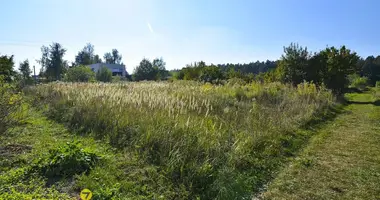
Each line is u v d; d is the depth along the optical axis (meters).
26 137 4.89
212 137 4.40
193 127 4.69
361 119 8.44
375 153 4.79
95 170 3.43
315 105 9.34
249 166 3.96
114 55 82.06
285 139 5.43
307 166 4.12
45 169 3.35
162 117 5.22
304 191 3.27
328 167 4.09
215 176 3.32
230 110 7.14
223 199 2.92
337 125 7.41
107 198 2.75
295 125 6.66
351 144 5.41
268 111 7.67
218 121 5.88
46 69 34.69
